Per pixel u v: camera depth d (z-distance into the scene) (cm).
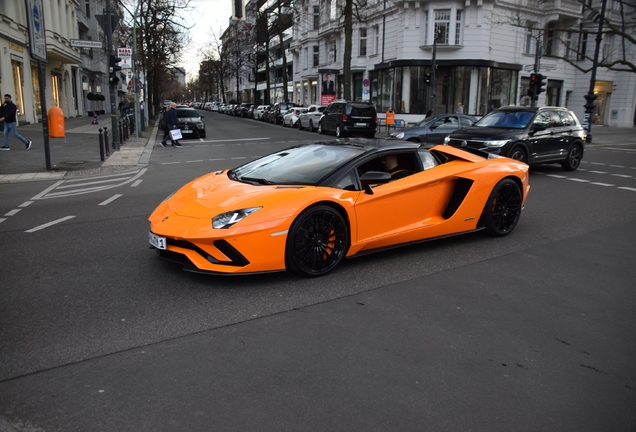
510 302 402
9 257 505
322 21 4606
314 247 440
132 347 316
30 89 2680
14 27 2398
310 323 355
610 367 303
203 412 249
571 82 3834
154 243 432
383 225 489
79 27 4141
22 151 1563
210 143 2086
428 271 475
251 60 6294
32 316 361
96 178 1112
